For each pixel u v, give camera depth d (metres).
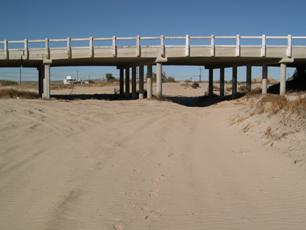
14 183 8.88
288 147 12.68
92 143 14.17
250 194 8.38
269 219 6.95
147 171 10.38
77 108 25.75
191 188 8.86
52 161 11.09
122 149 13.38
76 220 6.84
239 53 36.34
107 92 55.38
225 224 6.75
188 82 77.31
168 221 6.89
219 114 26.53
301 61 39.03
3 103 25.03
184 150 13.47
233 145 14.33
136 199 8.05
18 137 14.40
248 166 10.94
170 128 19.47
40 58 37.00
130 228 6.57
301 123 14.66
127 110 27.61
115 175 9.89
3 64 41.47
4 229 6.36
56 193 8.27
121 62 40.84
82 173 9.97
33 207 7.39
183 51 36.56
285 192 8.46
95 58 36.88
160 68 36.78
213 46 36.22
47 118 19.77
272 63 39.03
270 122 16.62
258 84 68.56
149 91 38.47
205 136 16.83
